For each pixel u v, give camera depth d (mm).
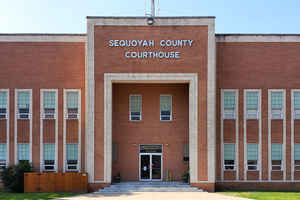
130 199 20016
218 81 26062
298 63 26094
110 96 24484
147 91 26750
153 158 26562
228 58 26188
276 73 26078
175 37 24609
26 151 26109
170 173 26297
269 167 25578
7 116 26203
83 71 26375
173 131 26578
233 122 25891
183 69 24453
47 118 26172
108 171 24156
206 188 23828
